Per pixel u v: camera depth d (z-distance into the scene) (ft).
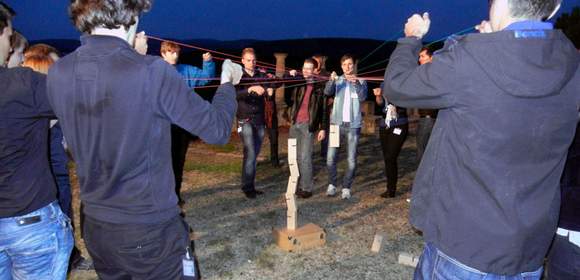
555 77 4.22
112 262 5.36
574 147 6.15
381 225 14.96
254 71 17.25
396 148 17.28
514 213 4.42
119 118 4.73
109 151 4.82
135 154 4.88
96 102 4.72
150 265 5.27
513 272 4.60
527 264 4.67
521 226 4.43
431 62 4.72
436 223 4.94
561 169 4.68
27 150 5.91
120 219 5.05
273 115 21.97
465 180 4.60
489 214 4.49
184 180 20.22
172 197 5.37
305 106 17.28
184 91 4.99
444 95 4.56
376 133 32.60
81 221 5.46
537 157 4.44
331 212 16.19
